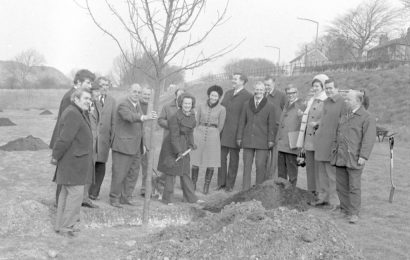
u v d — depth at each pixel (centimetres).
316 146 788
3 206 619
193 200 820
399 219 739
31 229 579
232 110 946
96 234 598
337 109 767
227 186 954
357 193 712
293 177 908
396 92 2984
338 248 512
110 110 752
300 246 502
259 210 580
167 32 638
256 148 895
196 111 945
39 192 861
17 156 1321
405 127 2378
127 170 752
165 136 875
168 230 578
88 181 652
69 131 549
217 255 495
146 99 884
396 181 1086
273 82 973
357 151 703
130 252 524
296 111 884
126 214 691
